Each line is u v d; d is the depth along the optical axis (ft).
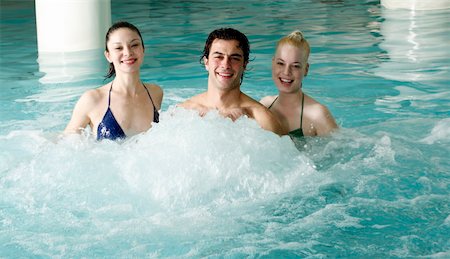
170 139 11.23
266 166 10.85
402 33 24.11
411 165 11.44
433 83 17.07
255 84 17.33
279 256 8.64
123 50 12.57
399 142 12.60
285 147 11.30
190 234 9.29
